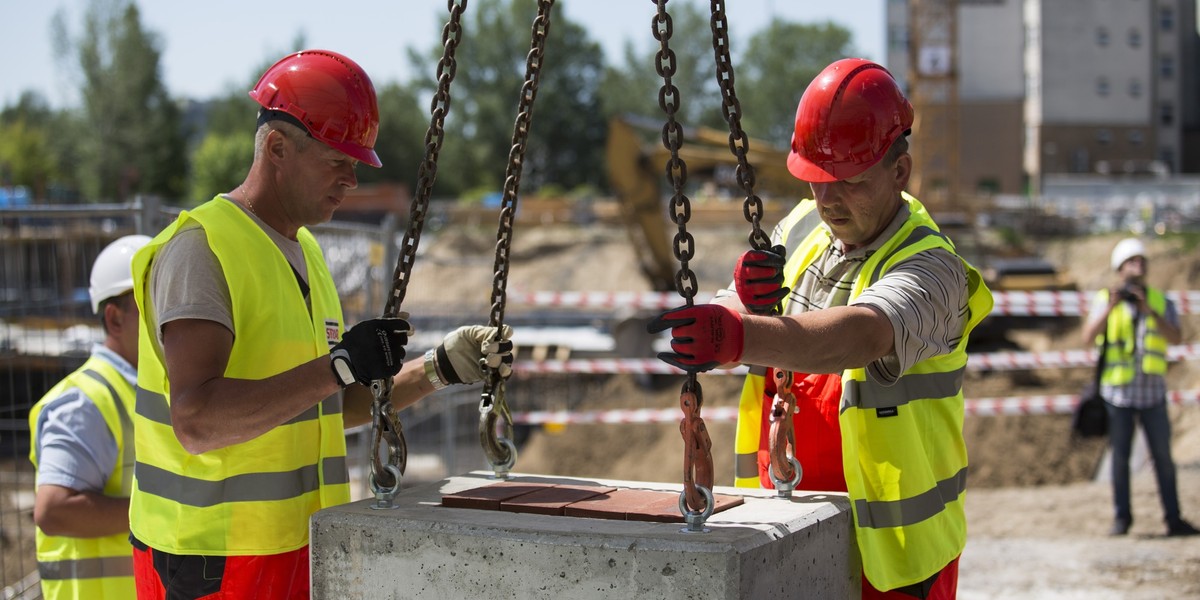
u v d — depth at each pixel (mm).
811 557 2336
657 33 2236
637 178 18922
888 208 2697
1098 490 8820
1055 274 21547
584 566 2135
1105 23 55188
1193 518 7570
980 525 7781
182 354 2582
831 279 2830
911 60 38188
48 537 3471
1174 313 7402
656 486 2730
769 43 80688
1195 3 61281
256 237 2777
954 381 2742
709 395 15531
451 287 26938
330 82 2732
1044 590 5852
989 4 55250
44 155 52781
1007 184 55375
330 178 2797
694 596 2047
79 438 3416
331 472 2926
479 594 2236
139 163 57688
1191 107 61094
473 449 9969
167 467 2789
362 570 2361
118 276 3539
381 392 2518
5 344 5199
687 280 2221
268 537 2768
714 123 77938
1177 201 36875
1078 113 55219
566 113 74125
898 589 2613
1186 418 11883
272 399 2492
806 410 2828
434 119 2586
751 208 2404
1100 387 7473
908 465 2598
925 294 2434
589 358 17047
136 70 57594
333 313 3111
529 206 41656
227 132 71938
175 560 2762
